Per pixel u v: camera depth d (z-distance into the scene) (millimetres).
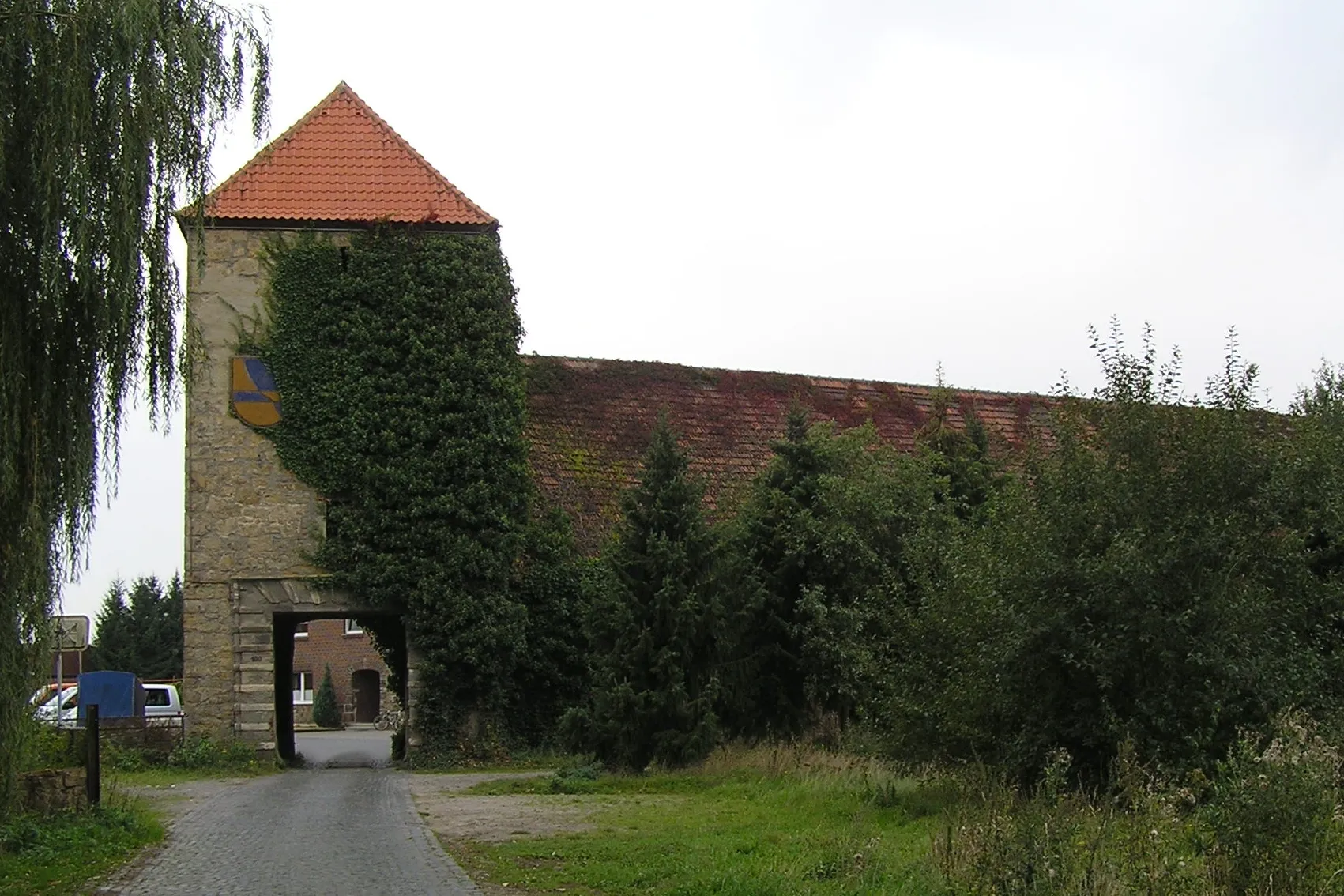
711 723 21719
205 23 12500
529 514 28984
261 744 27062
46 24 11477
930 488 25828
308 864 13055
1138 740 14523
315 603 27312
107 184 11609
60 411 11938
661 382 36406
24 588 11969
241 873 12531
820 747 22562
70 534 12156
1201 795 13375
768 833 14141
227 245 27906
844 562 23859
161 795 20875
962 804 13625
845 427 37281
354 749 38625
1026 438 19469
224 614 27281
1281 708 13992
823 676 23359
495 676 27312
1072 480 16000
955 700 16219
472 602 27078
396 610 27547
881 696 18125
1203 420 15797
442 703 27172
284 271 27922
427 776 24578
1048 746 15266
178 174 12289
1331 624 15750
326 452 27578
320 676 64062
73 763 16719
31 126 11391
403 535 27125
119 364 11969
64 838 14094
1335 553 16453
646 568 22641
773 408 37000
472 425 27688
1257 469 15617
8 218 11453
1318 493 15906
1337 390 22016
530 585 28375
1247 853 9070
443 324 27891
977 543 17219
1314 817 9156
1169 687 14664
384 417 27547
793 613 24125
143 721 26891
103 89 11602
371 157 29562
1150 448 15820
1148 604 14812
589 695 24469
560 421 33625
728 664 22984
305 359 27812
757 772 20938
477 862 13156
